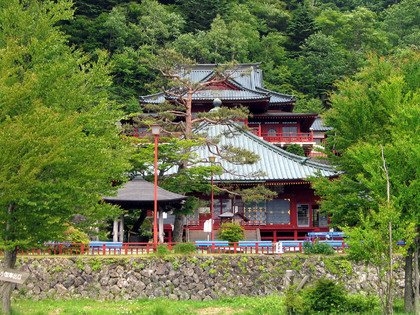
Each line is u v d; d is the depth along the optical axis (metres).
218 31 106.75
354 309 29.50
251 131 61.16
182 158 44.81
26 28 28.84
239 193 45.53
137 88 100.38
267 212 52.44
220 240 42.94
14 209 25.25
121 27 104.00
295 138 72.56
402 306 32.31
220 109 47.88
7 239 25.31
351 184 33.66
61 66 27.73
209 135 54.47
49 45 29.17
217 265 36.84
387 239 25.84
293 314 29.02
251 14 125.44
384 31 126.25
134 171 46.03
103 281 35.84
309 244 38.78
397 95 31.48
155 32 106.38
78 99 28.94
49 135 24.50
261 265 37.28
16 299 35.09
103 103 29.98
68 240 35.59
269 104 74.19
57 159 24.14
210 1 116.88
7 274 22.19
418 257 31.52
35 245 26.06
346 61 111.44
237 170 50.78
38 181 24.66
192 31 115.00
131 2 114.25
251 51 114.06
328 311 28.84
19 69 27.70
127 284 35.91
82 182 26.81
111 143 32.06
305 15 120.06
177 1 123.19
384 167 27.52
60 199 25.28
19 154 23.59
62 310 31.50
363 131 33.66
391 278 25.66
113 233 41.91
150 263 36.41
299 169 50.53
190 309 32.72
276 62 114.31
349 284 37.19
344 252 38.62
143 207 41.66
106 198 39.91
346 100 34.34
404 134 28.97
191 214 48.53
